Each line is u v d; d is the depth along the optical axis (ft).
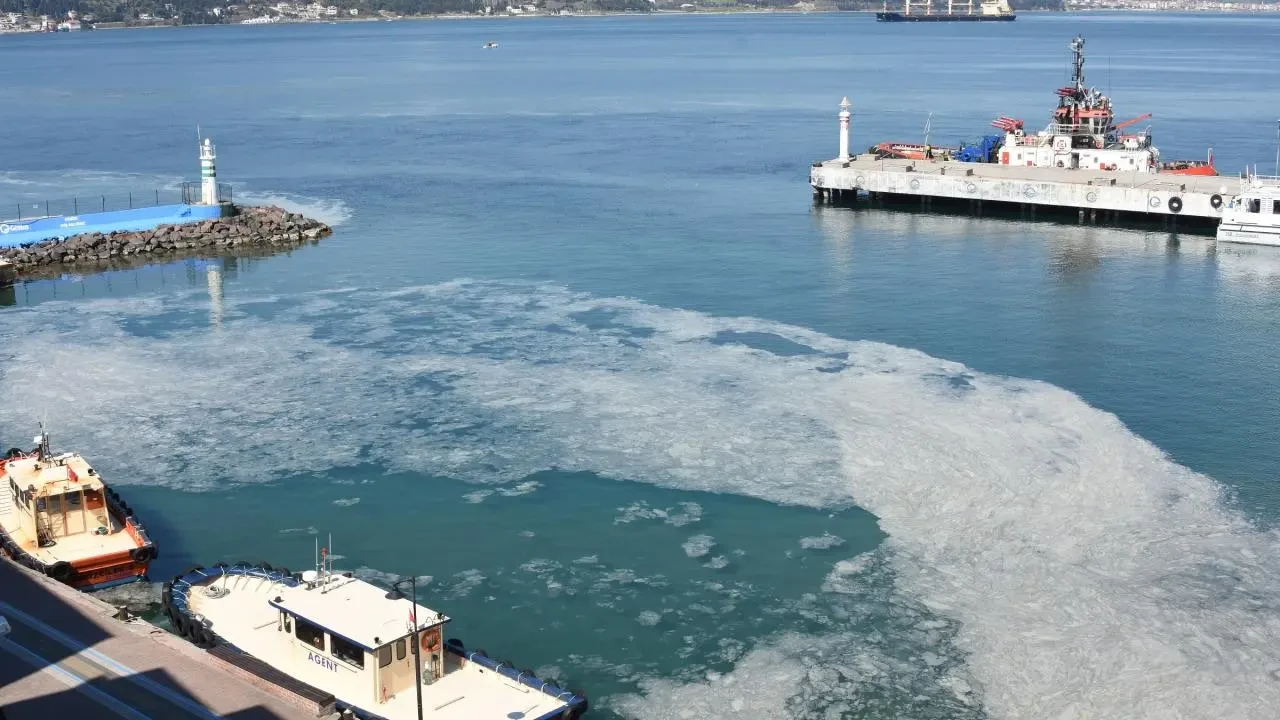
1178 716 143.64
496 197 494.18
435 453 223.71
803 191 512.22
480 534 193.88
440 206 475.72
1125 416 240.12
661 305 321.32
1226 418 239.09
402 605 147.23
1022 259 379.96
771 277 354.13
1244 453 221.05
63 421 240.32
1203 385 258.57
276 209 441.27
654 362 271.69
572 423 235.81
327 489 210.38
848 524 193.77
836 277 354.13
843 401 245.04
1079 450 219.20
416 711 139.03
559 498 205.26
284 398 252.42
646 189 513.86
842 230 428.56
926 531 190.60
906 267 368.27
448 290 340.80
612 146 650.84
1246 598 168.14
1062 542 185.37
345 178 547.90
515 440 228.63
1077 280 350.64
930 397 247.09
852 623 166.61
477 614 171.01
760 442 224.94
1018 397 247.70
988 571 178.19
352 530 195.93
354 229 433.48
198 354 283.38
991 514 194.80
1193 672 151.23
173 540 193.16
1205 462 217.15
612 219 446.19
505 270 364.38
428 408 245.45
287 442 229.66
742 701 150.51
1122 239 413.39
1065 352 280.72
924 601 171.01
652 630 166.40
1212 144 617.62
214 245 406.41
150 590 177.88
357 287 347.36
